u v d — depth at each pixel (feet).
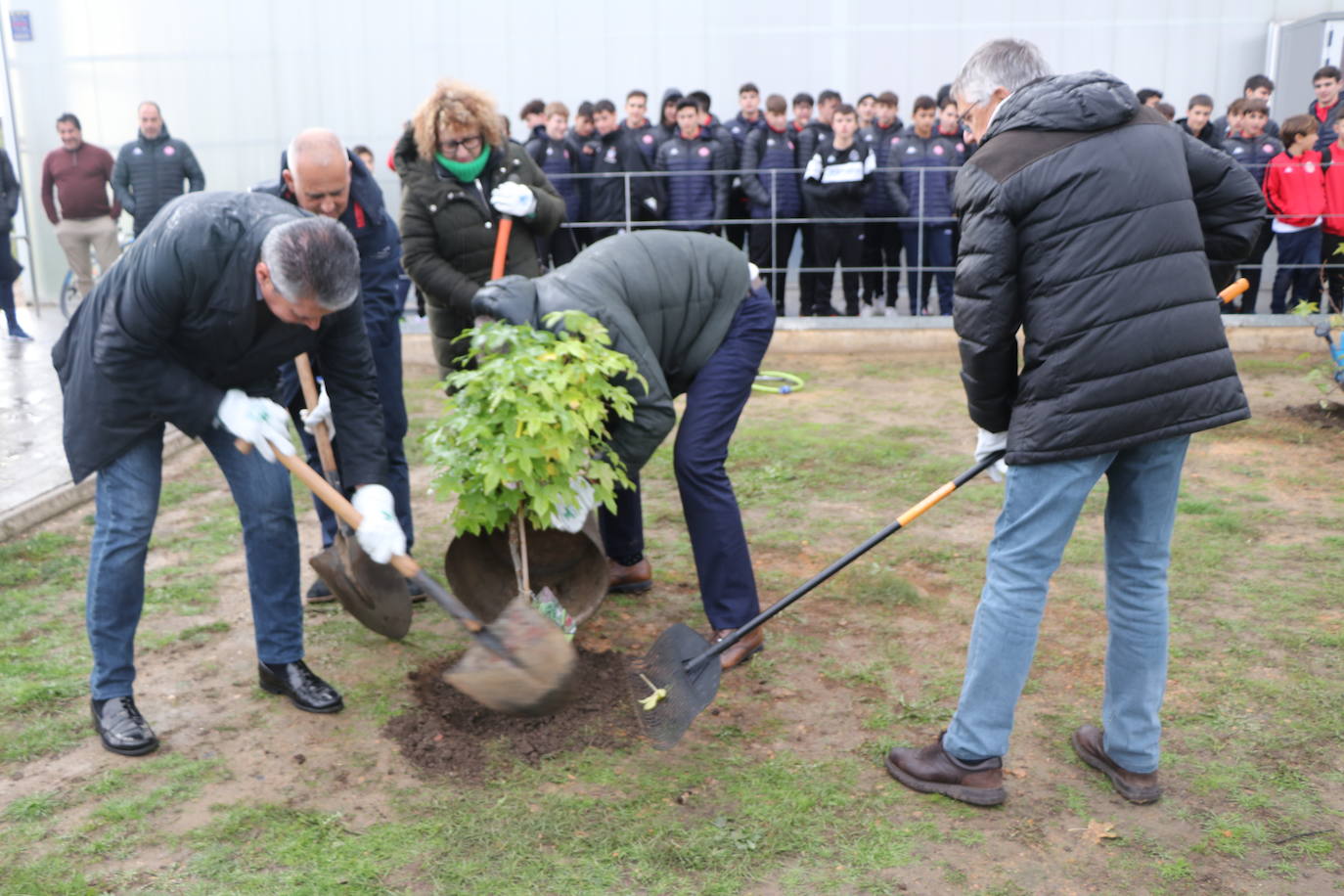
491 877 8.59
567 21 35.58
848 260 31.50
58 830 9.23
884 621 13.17
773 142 30.91
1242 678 11.51
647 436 11.47
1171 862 8.73
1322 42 33.09
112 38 37.11
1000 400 9.22
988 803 9.43
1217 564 14.61
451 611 9.32
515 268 14.88
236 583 14.67
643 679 10.21
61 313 40.14
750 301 12.23
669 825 9.22
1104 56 34.81
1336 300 30.94
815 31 35.29
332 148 11.36
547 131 31.14
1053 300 8.59
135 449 10.30
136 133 37.96
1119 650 9.44
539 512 10.50
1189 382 8.66
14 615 13.51
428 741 10.59
